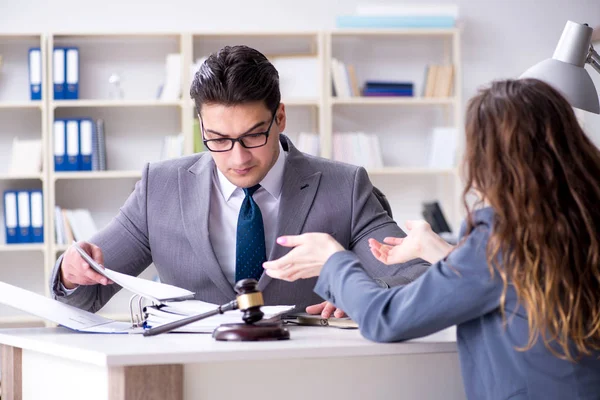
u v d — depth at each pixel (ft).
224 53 6.81
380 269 7.30
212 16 18.28
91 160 17.22
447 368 5.65
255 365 5.33
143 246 7.74
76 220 17.28
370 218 7.66
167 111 18.25
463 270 4.96
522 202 4.86
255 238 7.33
